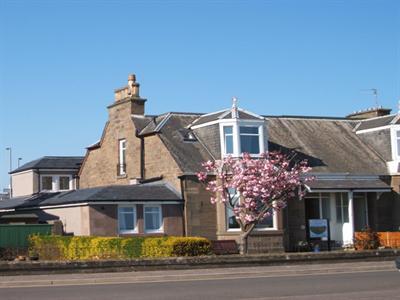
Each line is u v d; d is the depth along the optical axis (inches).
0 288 781.3
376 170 1562.5
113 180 1601.9
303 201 1456.7
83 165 1753.2
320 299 620.1
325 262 1081.4
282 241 1378.0
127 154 1555.1
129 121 1552.7
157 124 1512.1
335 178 1485.0
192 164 1376.7
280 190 1243.8
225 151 1395.2
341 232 1519.4
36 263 912.3
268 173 1232.8
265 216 1277.1
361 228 1549.0
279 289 718.5
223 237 1344.7
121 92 1596.9
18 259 1079.6
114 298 651.5
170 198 1333.7
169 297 653.3
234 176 1249.4
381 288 714.8
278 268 999.6
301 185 1342.3
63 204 1330.0
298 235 1438.2
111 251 1090.7
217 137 1416.1
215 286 766.5
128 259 963.3
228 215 1355.8
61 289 757.3
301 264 1058.7
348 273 951.0
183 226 1344.7
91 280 848.3
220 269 986.7
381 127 1637.6
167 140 1430.9
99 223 1266.0
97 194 1280.8
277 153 1348.4
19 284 813.9
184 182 1352.1
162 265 976.3
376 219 1539.1
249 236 1343.5
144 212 1316.4
